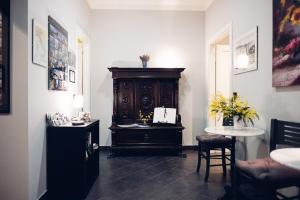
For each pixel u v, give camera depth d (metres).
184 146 5.20
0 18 2.26
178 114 4.82
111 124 5.06
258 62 2.97
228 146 3.40
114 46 5.16
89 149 3.12
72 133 2.71
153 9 5.18
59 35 3.15
